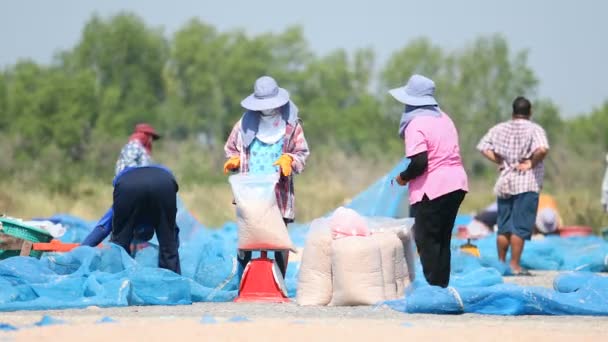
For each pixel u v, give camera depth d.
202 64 147.38
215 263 24.64
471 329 17.31
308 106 147.88
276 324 17.80
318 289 22.36
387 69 140.88
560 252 36.44
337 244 22.08
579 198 58.84
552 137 112.00
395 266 22.67
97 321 18.27
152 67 150.88
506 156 32.47
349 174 76.56
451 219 22.88
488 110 117.88
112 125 131.00
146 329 16.89
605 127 149.88
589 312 20.19
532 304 20.17
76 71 151.12
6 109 133.62
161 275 22.77
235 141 24.88
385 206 34.38
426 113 22.94
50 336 16.00
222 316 19.58
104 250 23.27
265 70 149.00
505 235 32.81
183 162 80.88
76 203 58.12
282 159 23.84
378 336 16.23
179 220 32.81
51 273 22.67
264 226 23.39
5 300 21.06
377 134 139.25
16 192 58.75
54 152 85.75
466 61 122.62
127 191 24.00
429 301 20.17
